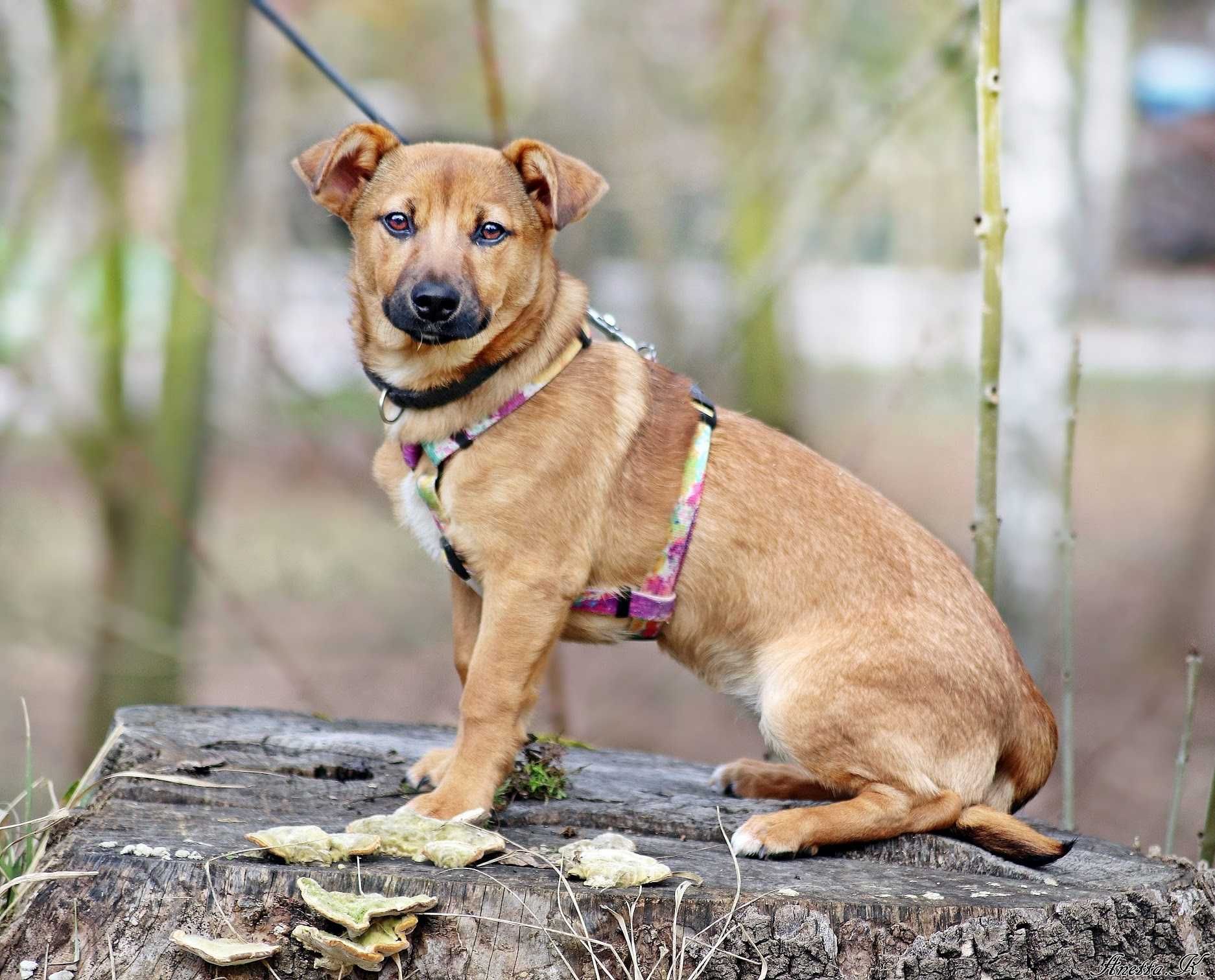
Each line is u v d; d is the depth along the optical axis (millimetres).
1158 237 24281
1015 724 4508
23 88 12086
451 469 4363
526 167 4543
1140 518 16812
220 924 3527
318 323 15219
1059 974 3627
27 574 12914
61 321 11680
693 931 3529
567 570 4398
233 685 12078
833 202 9852
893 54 12125
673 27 14492
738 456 4641
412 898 3492
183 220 11633
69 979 3504
